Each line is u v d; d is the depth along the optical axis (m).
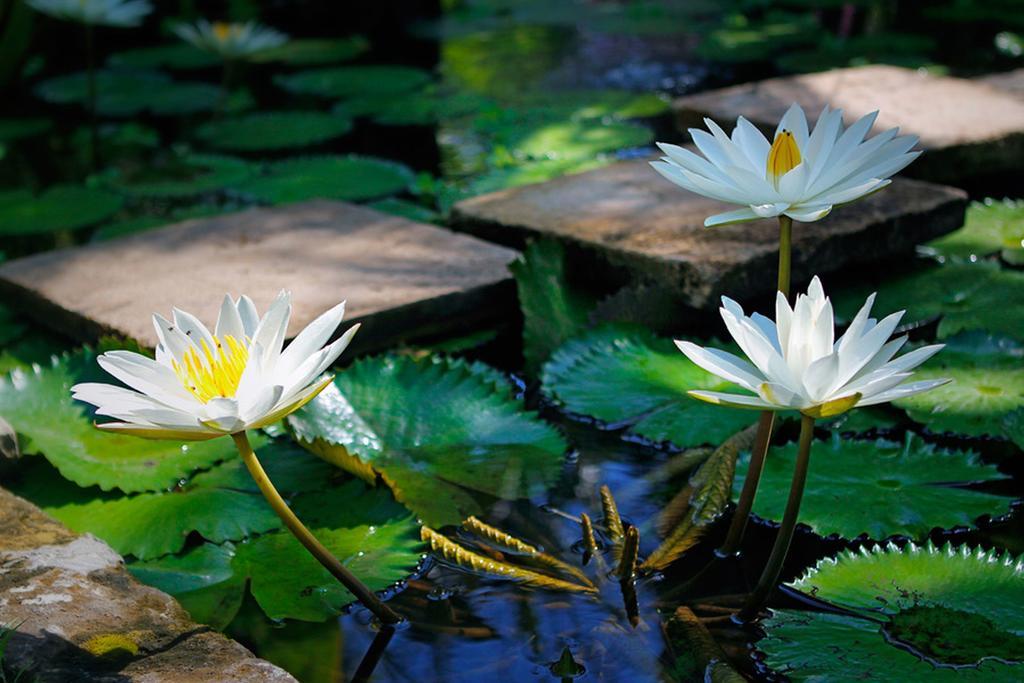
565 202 3.00
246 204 3.61
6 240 3.44
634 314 2.74
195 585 2.40
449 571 2.41
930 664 2.27
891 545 2.38
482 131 4.32
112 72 5.58
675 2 6.81
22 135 4.54
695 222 2.87
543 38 6.02
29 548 2.39
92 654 2.28
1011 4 6.30
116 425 2.23
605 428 2.61
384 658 2.32
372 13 6.55
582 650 2.32
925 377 2.63
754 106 3.91
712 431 2.56
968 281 2.82
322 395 2.57
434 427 2.57
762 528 2.45
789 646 2.30
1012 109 3.71
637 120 4.35
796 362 2.24
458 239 2.92
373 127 4.51
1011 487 2.50
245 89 5.21
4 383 2.59
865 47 5.37
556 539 2.44
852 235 2.83
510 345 2.79
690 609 2.35
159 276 2.83
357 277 2.81
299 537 2.31
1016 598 2.33
